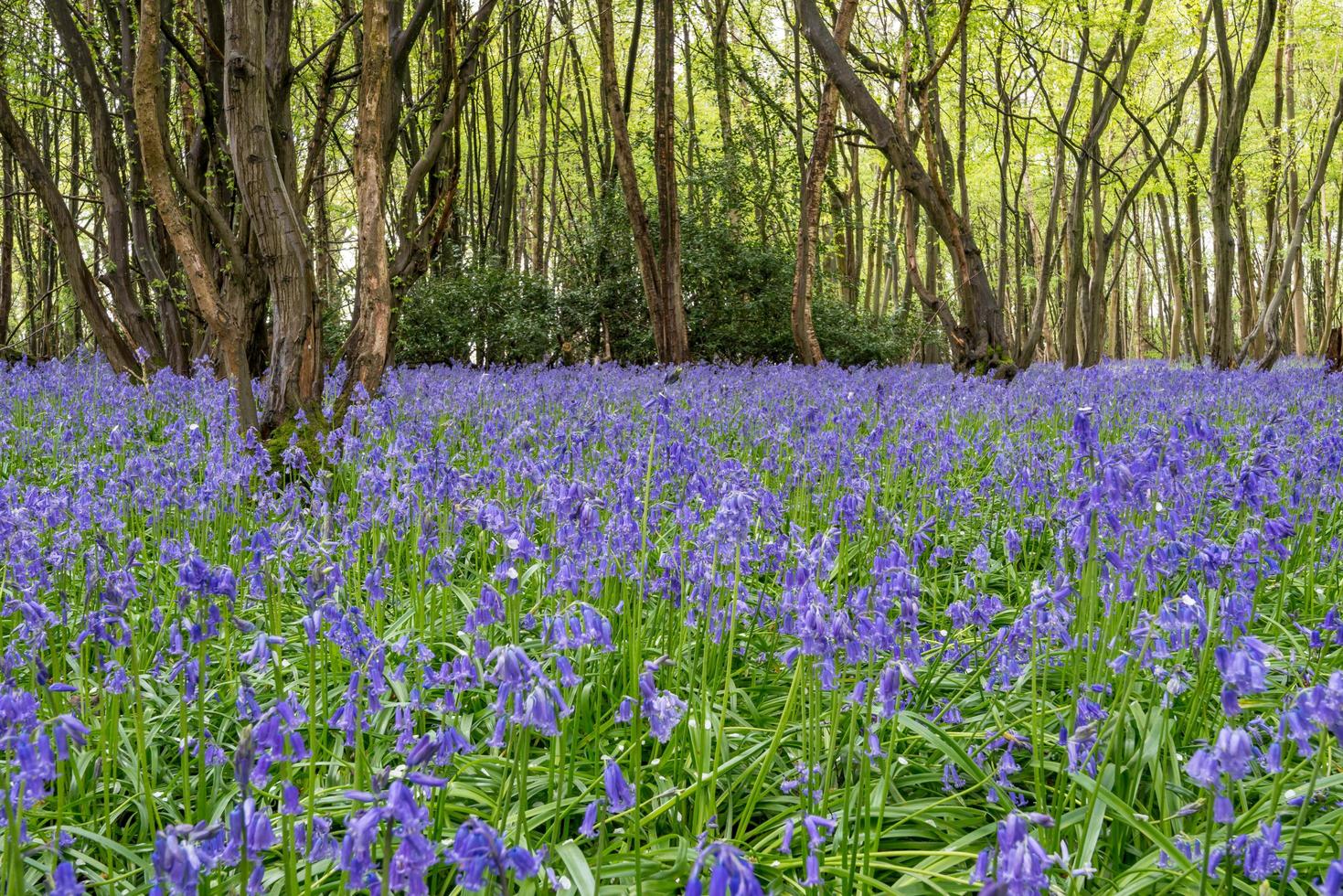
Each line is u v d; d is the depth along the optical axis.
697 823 3.20
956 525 6.77
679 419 8.46
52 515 5.04
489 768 3.56
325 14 22.39
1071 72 28.16
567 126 35.97
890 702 2.73
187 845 1.88
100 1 16.73
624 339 24.78
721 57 27.14
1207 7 25.78
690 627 4.29
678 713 2.70
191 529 6.20
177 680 3.71
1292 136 28.89
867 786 2.80
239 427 8.32
